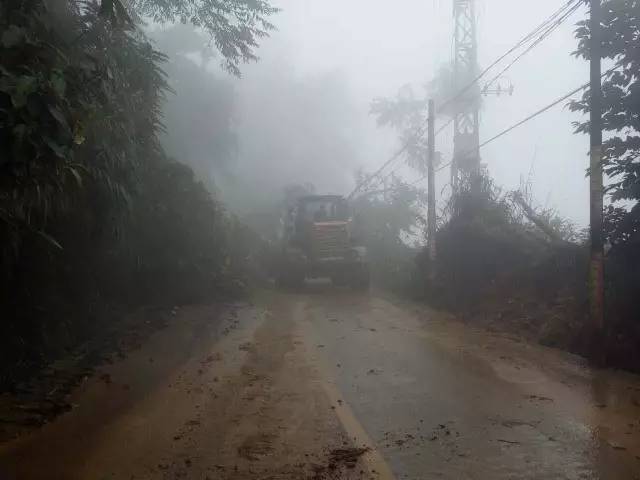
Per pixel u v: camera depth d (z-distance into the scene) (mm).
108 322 10898
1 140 4676
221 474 4566
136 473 4586
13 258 7082
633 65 9320
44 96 4852
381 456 4945
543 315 11977
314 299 18609
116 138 8328
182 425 5789
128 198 8281
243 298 18094
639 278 9492
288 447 5168
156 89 10586
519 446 5191
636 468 4688
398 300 18344
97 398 6742
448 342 10547
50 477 4492
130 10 13039
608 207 9594
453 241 17156
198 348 9977
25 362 7539
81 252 9766
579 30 9711
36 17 6434
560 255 13328
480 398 6781
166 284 15016
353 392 7066
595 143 9500
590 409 6344
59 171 5609
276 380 7676
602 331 9062
